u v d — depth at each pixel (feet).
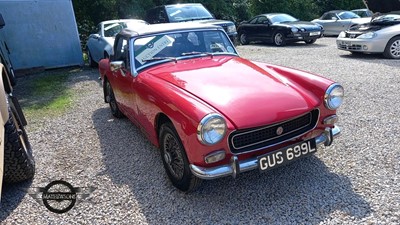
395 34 28.73
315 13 76.69
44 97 23.93
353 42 30.73
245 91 9.68
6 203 10.20
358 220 8.21
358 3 77.92
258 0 71.97
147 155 13.00
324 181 10.08
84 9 49.34
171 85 10.35
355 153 11.68
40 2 33.55
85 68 35.58
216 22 34.06
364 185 9.67
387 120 14.52
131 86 12.59
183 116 8.71
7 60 29.43
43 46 34.63
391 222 8.04
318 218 8.43
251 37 48.88
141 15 51.55
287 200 9.31
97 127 16.81
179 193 10.07
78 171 12.01
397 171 10.28
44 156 13.60
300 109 9.27
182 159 9.46
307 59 31.50
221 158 8.59
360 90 19.51
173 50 12.96
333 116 10.05
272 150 9.12
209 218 8.80
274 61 31.42
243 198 9.58
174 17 34.68
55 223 9.09
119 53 14.53
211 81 10.34
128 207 9.56
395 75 22.67
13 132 10.21
